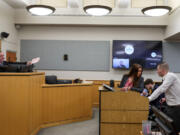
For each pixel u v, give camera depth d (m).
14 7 5.84
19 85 2.96
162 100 2.99
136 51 6.05
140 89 2.91
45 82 4.11
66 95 4.09
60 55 6.29
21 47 6.32
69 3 5.68
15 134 2.94
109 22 5.90
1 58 3.42
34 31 6.31
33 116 3.30
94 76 6.25
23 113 2.98
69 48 6.29
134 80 3.12
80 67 6.27
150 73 6.15
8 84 2.90
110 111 2.80
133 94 2.77
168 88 2.49
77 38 6.27
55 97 3.93
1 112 2.86
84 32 6.28
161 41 6.04
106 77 6.23
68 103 4.12
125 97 2.78
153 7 3.68
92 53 6.26
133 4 5.85
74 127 3.86
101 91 2.81
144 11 3.86
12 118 2.92
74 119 4.24
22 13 5.97
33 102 3.29
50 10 3.85
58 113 3.98
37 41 6.29
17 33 6.27
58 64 6.28
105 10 3.81
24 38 6.32
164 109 2.66
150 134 1.59
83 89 4.39
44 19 5.97
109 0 5.78
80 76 6.26
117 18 5.88
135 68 3.15
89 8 3.74
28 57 6.30
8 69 3.04
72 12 5.93
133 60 6.05
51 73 6.27
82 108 4.37
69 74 6.28
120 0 5.29
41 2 5.75
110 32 6.25
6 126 2.89
